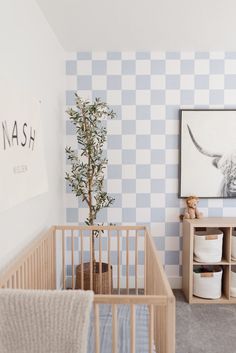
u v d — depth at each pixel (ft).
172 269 9.89
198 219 9.38
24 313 3.43
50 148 7.67
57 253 8.64
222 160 9.64
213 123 9.57
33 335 3.45
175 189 9.75
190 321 8.07
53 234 7.59
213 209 9.79
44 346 3.45
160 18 7.29
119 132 9.59
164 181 9.72
